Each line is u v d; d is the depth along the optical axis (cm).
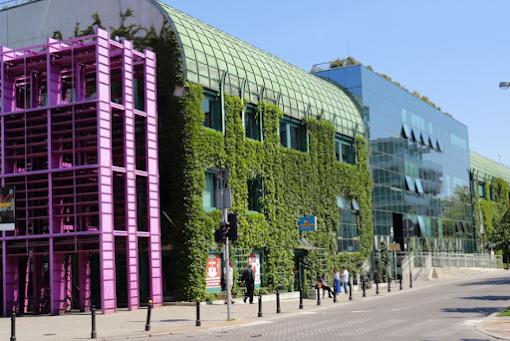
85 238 3269
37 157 3303
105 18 4022
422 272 6138
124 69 3328
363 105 6028
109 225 3120
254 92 4297
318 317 2683
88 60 3334
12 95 3397
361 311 2897
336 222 5153
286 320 2600
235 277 3816
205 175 3791
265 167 4278
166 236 3591
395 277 5922
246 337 1994
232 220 2594
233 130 3978
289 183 4550
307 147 4856
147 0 3862
